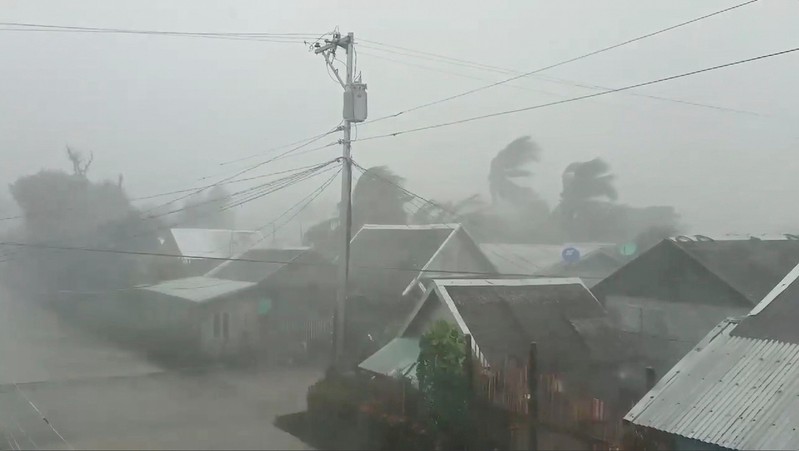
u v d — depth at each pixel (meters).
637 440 9.60
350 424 12.02
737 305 14.95
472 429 10.84
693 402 9.39
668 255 16.81
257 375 18.55
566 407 11.17
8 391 16.67
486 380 11.80
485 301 15.80
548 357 14.46
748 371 9.54
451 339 11.77
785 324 10.19
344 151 15.35
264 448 10.79
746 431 8.38
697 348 10.70
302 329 23.84
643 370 15.25
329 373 14.73
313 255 25.30
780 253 17.08
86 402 15.07
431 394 11.41
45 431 12.20
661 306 16.69
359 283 24.22
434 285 15.85
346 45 15.54
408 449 10.52
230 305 23.39
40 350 23.09
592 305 17.28
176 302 24.22
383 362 14.84
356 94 15.46
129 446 11.05
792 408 8.42
